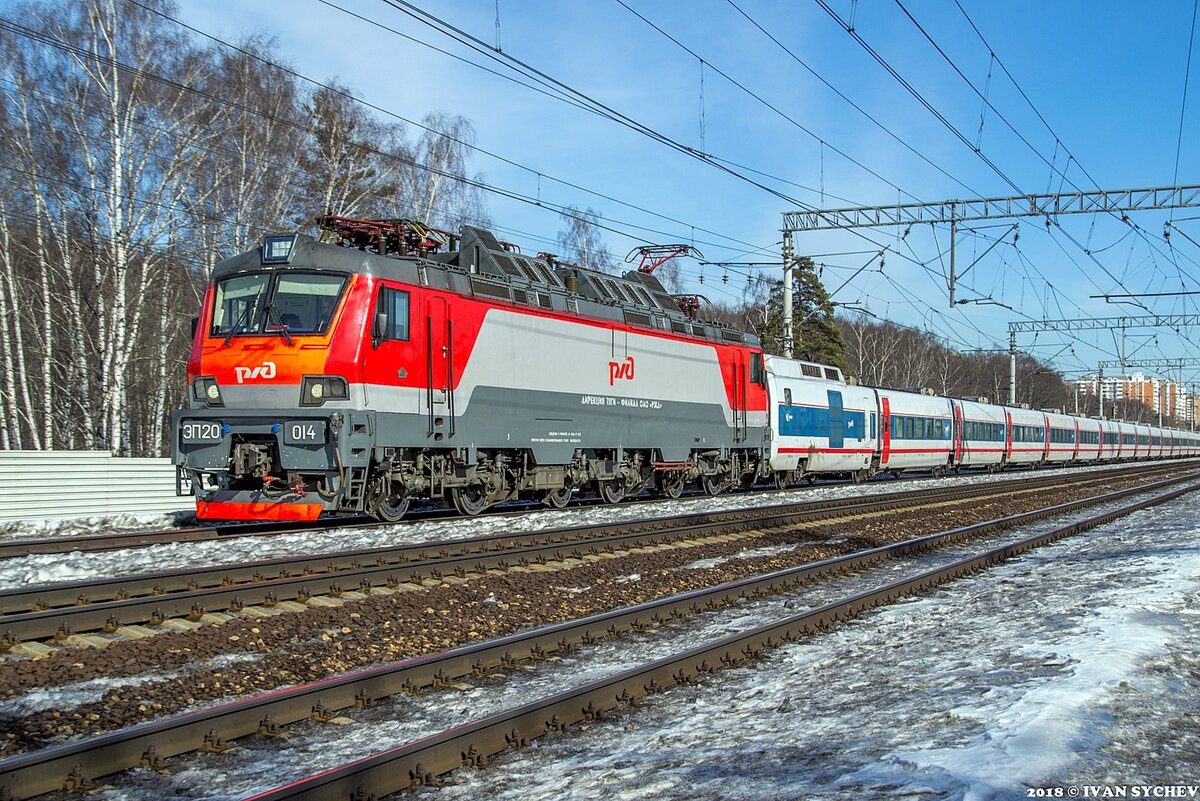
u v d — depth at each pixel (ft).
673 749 18.67
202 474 46.47
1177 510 72.08
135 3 78.38
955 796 13.73
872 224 92.89
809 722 19.74
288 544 42.60
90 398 92.48
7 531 51.78
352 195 104.01
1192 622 26.37
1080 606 29.86
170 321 103.04
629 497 76.43
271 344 44.88
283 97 97.55
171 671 23.90
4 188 83.46
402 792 16.90
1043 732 16.29
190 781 17.46
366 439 44.98
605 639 29.09
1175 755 15.81
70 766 16.87
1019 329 161.07
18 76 83.25
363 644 27.09
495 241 59.16
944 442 127.13
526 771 17.97
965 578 40.19
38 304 100.63
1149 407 426.10
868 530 58.29
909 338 237.04
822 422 95.66
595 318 62.64
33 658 23.90
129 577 30.91
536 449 57.31
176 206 92.43
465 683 23.98
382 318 45.91
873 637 28.84
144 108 87.45
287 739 19.70
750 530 55.31
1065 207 85.71
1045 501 85.66
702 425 74.23
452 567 37.06
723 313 176.24
